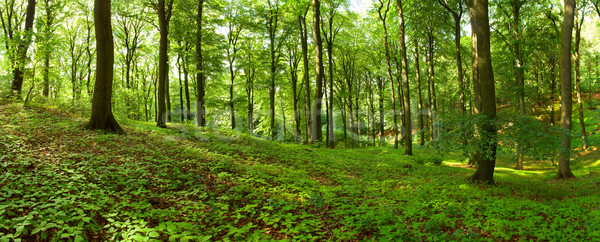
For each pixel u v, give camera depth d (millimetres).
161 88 15211
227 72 26859
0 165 5320
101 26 10336
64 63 22047
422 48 25922
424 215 5477
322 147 17438
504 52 18828
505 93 18203
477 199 6941
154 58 30328
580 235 4328
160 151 8859
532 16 18766
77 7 22594
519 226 4785
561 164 11977
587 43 30625
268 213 5215
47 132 8938
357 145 29547
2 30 19344
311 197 6422
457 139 8500
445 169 13164
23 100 14156
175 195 5730
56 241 3402
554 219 5102
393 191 7621
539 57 24719
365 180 9227
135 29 26828
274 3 23172
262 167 8883
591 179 10875
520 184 9617
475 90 14539
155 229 3840
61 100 15211
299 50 27500
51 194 4426
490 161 9164
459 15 18828
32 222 3395
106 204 4621
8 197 4180
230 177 7379
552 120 26125
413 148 23406
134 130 12406
